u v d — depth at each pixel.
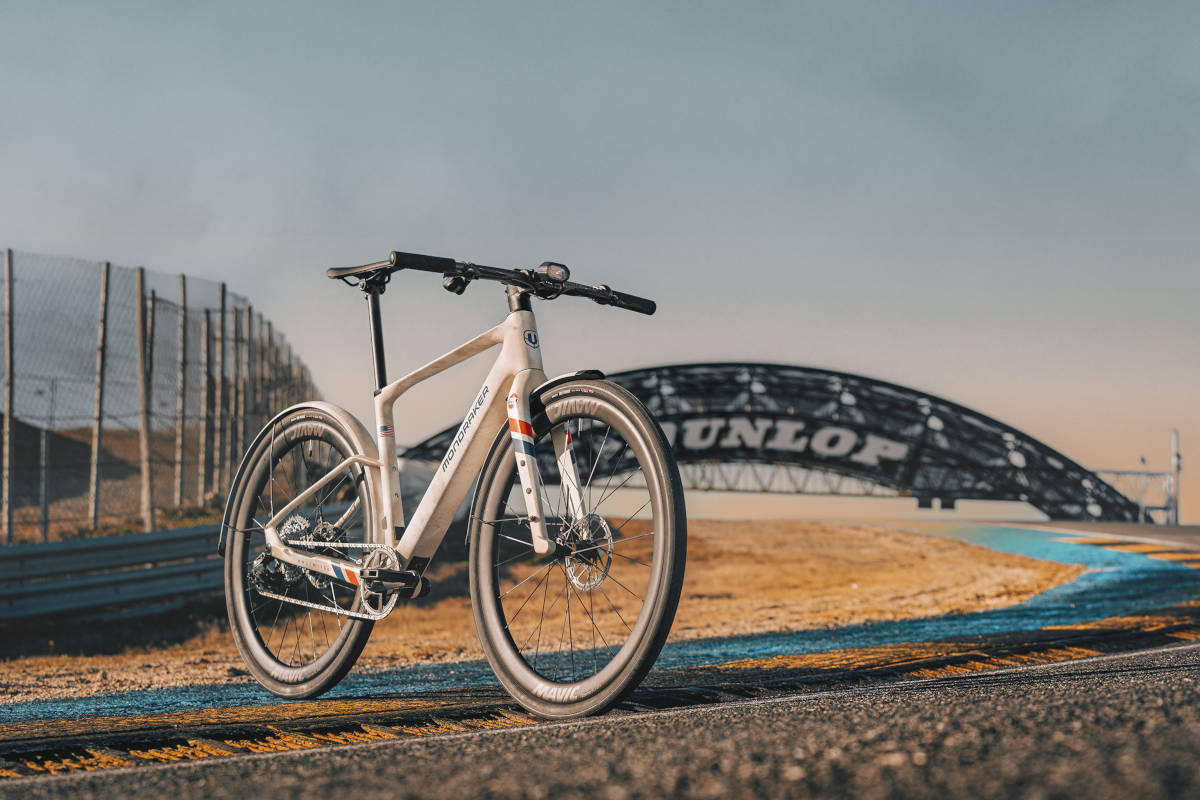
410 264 2.53
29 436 12.76
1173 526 31.00
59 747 2.16
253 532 3.31
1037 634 5.72
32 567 10.40
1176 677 2.11
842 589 17.50
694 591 18.23
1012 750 1.12
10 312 11.98
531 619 11.62
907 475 64.19
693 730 1.54
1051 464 64.31
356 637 2.89
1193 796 0.85
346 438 3.01
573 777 1.13
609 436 2.47
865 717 1.54
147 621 10.99
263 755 1.64
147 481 13.03
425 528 2.76
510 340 2.70
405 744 1.66
